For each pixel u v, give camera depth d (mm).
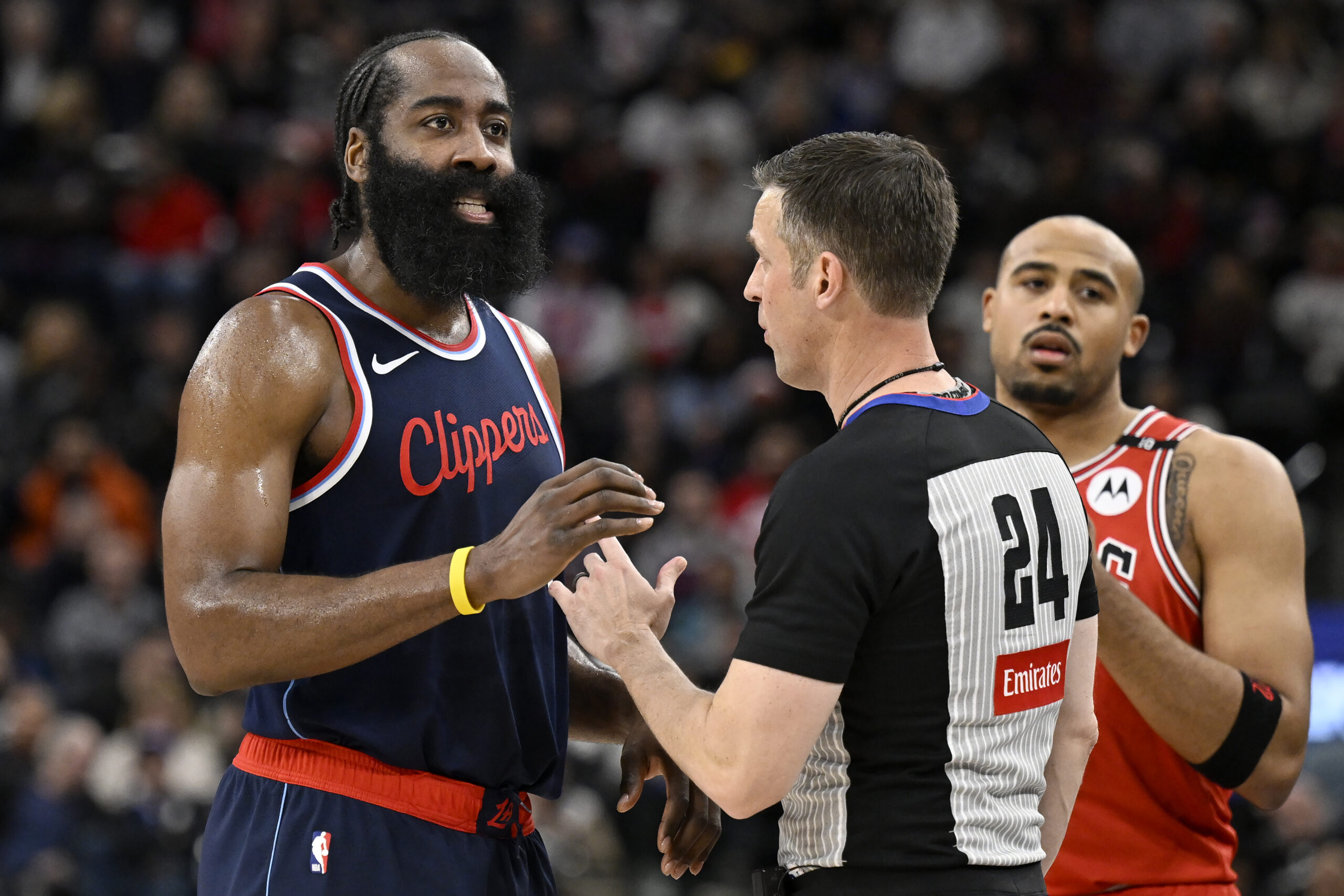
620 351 30250
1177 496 10383
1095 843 10195
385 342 8562
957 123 33062
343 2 35406
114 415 27469
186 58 34344
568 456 27859
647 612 8062
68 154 31922
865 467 7203
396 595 7543
